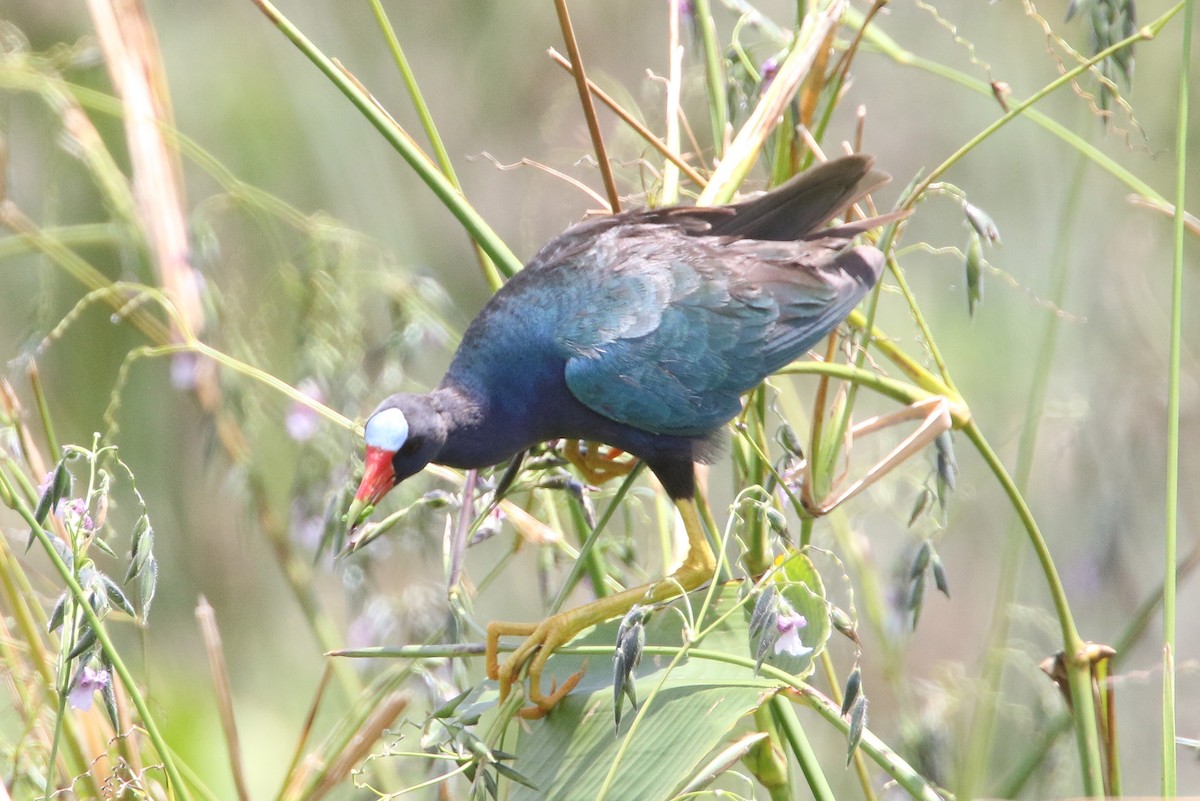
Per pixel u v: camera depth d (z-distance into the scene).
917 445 6.72
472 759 5.56
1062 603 6.73
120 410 11.91
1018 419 12.34
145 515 5.48
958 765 8.20
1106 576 11.50
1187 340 12.62
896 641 8.00
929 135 14.59
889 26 14.61
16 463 6.89
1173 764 5.62
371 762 7.16
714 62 7.73
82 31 12.66
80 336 11.90
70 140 9.02
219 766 9.53
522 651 6.48
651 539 8.35
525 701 6.45
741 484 7.43
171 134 8.91
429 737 5.75
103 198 8.94
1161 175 13.14
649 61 14.38
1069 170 13.55
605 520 6.72
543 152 13.88
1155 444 11.53
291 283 8.54
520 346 7.18
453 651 5.96
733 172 7.30
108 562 11.73
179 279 8.77
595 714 6.31
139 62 9.01
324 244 8.45
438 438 6.98
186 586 12.26
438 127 14.27
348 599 7.96
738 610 6.49
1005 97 7.05
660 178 7.88
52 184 9.28
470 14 14.21
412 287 8.43
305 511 8.27
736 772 6.16
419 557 8.28
